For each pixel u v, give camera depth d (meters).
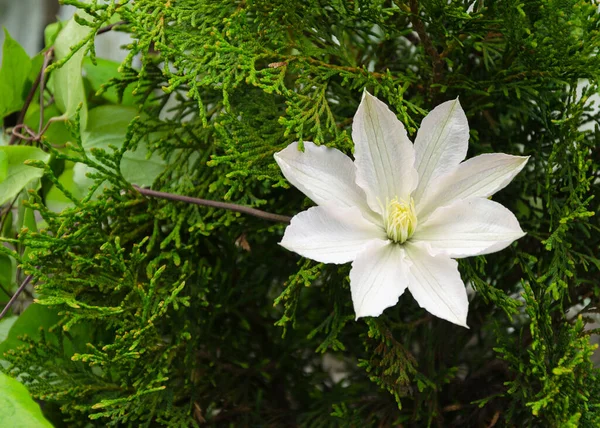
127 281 0.77
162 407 0.80
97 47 1.19
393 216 0.72
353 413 0.82
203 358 0.85
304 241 0.71
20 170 0.82
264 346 0.90
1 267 0.87
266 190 0.83
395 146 0.74
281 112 0.80
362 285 0.70
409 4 0.77
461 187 0.74
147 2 0.77
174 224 0.82
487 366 0.83
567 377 0.72
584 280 0.79
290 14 0.77
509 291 0.85
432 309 0.70
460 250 0.71
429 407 0.81
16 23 1.33
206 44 0.74
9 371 0.77
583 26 0.74
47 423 0.72
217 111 0.82
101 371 0.82
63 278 0.78
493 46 0.80
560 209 0.78
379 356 0.80
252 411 0.85
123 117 0.88
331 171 0.73
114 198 0.79
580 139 0.75
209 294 0.85
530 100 0.82
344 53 0.80
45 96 0.96
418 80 0.81
